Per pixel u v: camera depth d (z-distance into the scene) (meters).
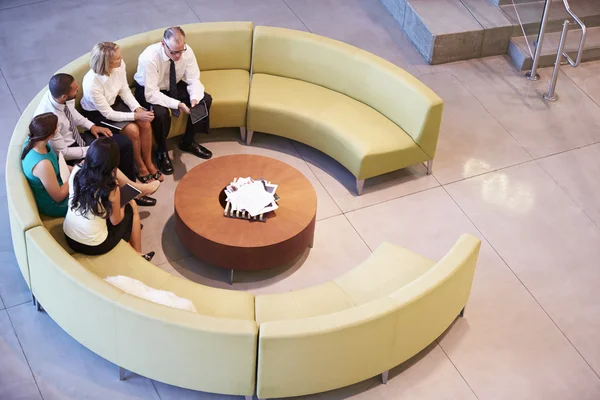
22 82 6.87
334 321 4.27
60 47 7.29
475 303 5.39
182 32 5.79
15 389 4.66
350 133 6.12
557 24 7.79
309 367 4.38
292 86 6.59
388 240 5.85
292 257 5.36
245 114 6.46
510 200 6.25
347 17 8.08
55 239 5.02
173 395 4.70
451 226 6.00
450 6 7.78
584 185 6.45
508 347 5.11
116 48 5.48
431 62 7.62
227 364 4.33
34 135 4.83
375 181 6.35
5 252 5.46
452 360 5.00
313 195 5.55
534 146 6.80
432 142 6.18
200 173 5.62
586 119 7.12
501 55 7.80
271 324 4.22
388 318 4.37
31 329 5.00
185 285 4.86
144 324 4.25
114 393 4.68
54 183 4.93
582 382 4.94
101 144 4.63
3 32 7.39
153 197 6.04
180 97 6.18
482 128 6.93
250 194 5.40
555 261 5.76
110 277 4.68
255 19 7.91
